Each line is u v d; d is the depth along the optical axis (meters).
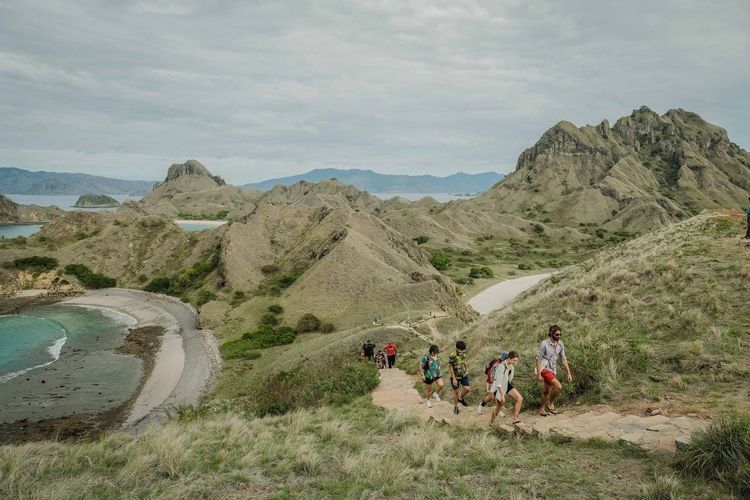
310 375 25.20
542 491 6.61
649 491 6.05
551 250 151.62
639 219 183.38
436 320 45.34
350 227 94.38
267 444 9.91
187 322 68.56
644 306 15.50
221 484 7.70
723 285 15.10
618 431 8.55
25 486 7.34
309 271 77.31
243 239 97.06
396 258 82.62
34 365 47.44
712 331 12.13
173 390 40.03
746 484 5.85
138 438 10.95
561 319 17.23
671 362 11.41
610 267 21.59
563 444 8.70
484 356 17.31
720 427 6.85
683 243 22.09
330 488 7.37
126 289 96.88
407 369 21.27
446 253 144.62
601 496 6.29
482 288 96.88
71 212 124.88
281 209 110.69
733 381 9.85
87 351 52.88
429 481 7.43
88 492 7.20
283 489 7.40
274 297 73.38
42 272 98.56
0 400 37.38
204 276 94.62
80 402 37.03
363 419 12.88
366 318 58.53
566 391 11.38
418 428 10.99
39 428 31.91
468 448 9.04
